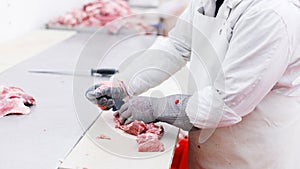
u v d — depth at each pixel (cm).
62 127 130
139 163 111
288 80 132
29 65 200
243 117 139
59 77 183
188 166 159
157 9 408
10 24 245
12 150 114
